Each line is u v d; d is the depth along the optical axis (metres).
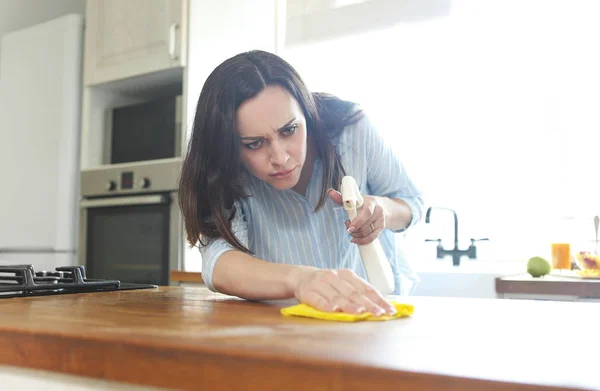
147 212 2.09
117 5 2.29
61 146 2.36
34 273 1.03
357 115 1.11
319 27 2.29
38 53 2.49
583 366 0.36
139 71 2.19
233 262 0.85
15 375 0.53
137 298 0.87
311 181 1.07
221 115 0.87
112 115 2.36
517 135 2.10
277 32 2.44
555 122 2.06
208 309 0.70
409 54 2.22
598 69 2.01
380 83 2.26
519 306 0.73
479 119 2.15
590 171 2.02
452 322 0.58
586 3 2.02
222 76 0.87
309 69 2.36
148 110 2.22
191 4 2.10
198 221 0.94
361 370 0.35
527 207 2.08
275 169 0.90
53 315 0.63
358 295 0.63
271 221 1.11
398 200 1.16
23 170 2.47
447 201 2.18
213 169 0.92
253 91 0.85
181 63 2.07
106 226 2.22
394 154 1.17
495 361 0.38
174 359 0.42
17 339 0.51
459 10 2.14
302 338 0.46
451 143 2.18
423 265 2.10
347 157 1.11
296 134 0.89
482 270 1.97
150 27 2.18
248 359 0.39
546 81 2.07
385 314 0.60
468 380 0.33
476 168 2.15
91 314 0.64
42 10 2.92
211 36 2.17
